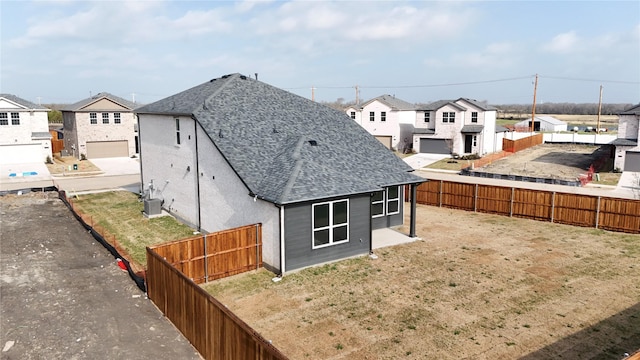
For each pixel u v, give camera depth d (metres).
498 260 18.59
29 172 42.69
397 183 20.45
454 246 20.45
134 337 12.07
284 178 17.91
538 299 14.80
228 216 20.11
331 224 18.08
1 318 13.13
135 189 35.22
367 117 62.75
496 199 26.59
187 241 15.73
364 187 18.86
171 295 12.78
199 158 22.22
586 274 17.05
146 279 14.76
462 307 14.20
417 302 14.56
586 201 23.69
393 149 61.56
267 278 16.77
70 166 47.34
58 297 14.64
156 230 23.14
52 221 24.83
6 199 30.97
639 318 13.46
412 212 21.53
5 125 47.12
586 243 21.00
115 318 13.19
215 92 24.45
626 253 19.53
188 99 25.77
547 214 24.97
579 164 47.97
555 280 16.44
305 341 12.10
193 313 11.50
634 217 22.38
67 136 57.62
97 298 14.60
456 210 27.98
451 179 40.25
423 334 12.48
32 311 13.60
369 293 15.28
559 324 13.08
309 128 23.75
